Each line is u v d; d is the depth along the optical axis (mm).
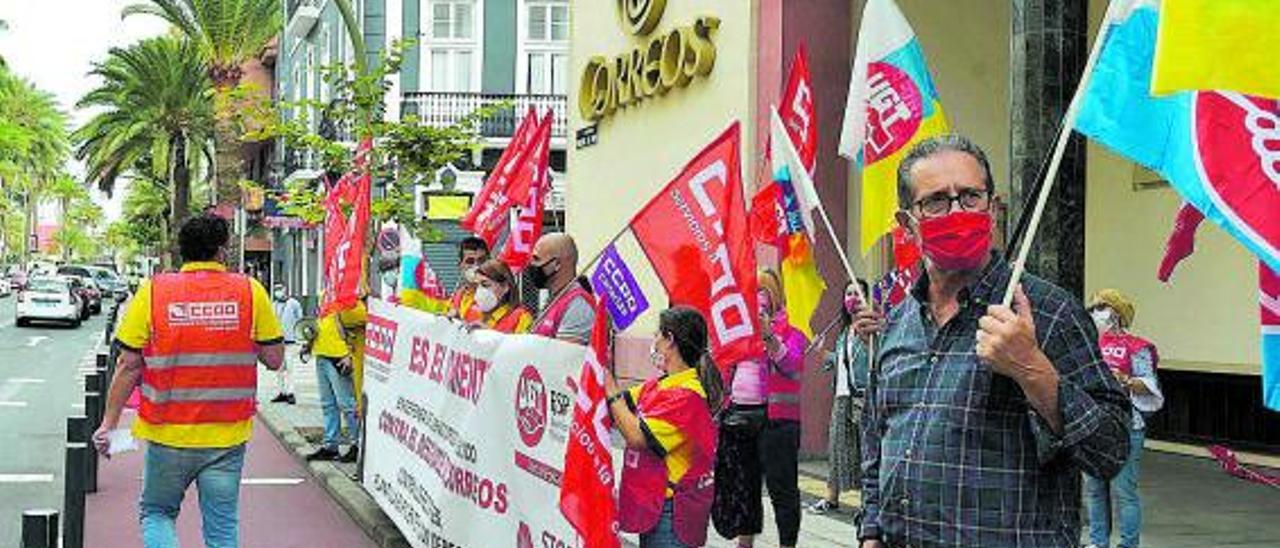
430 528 7461
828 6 13133
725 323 5809
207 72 42438
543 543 5379
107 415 6574
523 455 5699
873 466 3752
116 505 10453
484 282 8172
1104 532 8305
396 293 14719
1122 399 3205
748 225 5844
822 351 12891
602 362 4766
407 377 8438
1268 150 3719
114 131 47219
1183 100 3746
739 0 13906
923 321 3475
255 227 45781
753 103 13555
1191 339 13719
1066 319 3221
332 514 10234
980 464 3229
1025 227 3844
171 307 6570
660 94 15945
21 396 19812
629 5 16812
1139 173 14406
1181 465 13078
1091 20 14188
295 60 45125
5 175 92875
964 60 14500
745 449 7551
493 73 30703
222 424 6648
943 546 3268
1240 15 3334
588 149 18656
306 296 41719
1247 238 3699
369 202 11984
